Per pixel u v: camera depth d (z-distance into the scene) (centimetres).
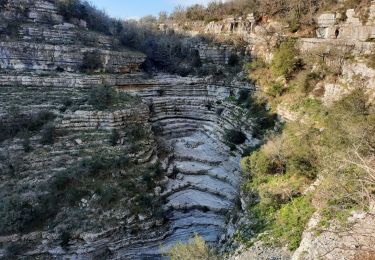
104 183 2664
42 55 3972
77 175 2625
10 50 3812
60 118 3123
